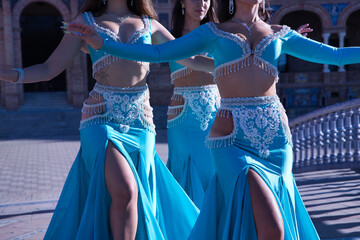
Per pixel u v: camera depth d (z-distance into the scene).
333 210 4.95
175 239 3.21
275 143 2.49
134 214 2.62
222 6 2.59
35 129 22.08
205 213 2.57
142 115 2.96
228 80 2.51
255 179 2.31
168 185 3.21
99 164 2.70
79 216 2.93
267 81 2.49
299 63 32.34
